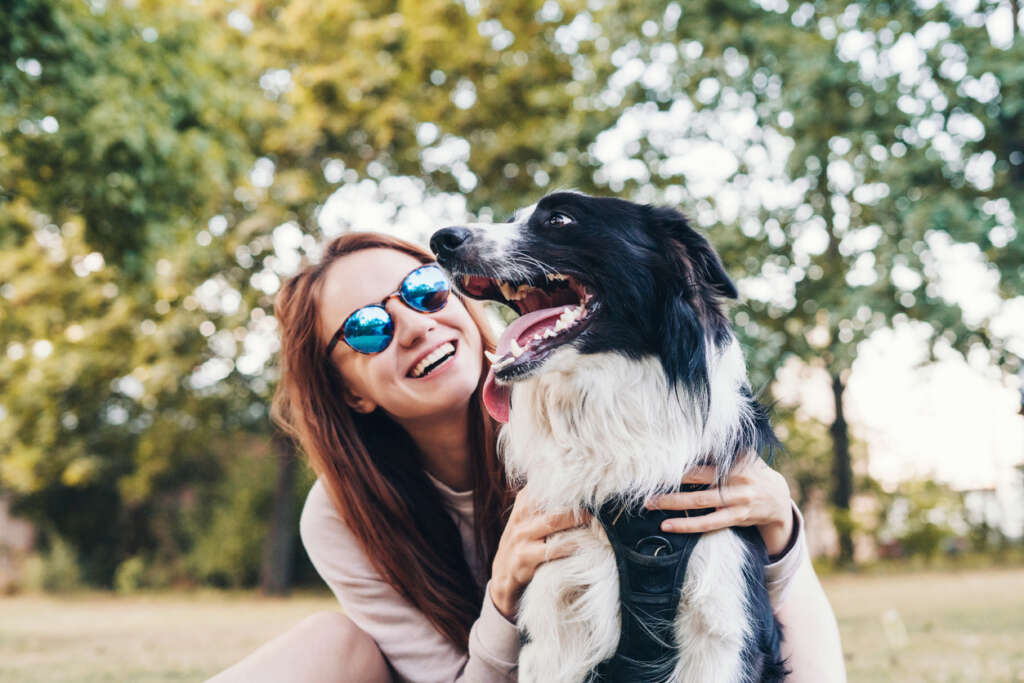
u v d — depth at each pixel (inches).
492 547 113.3
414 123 554.6
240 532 724.0
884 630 280.7
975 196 377.4
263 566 672.4
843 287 398.9
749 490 92.4
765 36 397.4
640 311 96.7
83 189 329.1
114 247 354.6
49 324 598.9
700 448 93.8
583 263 98.6
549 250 100.2
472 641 99.2
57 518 797.2
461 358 108.7
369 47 538.9
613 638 93.4
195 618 448.5
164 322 593.6
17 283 558.9
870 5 378.0
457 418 112.7
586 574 93.0
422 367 106.2
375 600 110.6
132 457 770.2
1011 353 364.5
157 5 366.3
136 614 494.3
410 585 108.2
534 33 543.5
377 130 553.9
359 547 112.4
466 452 115.0
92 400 710.5
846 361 381.4
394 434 116.6
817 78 368.8
